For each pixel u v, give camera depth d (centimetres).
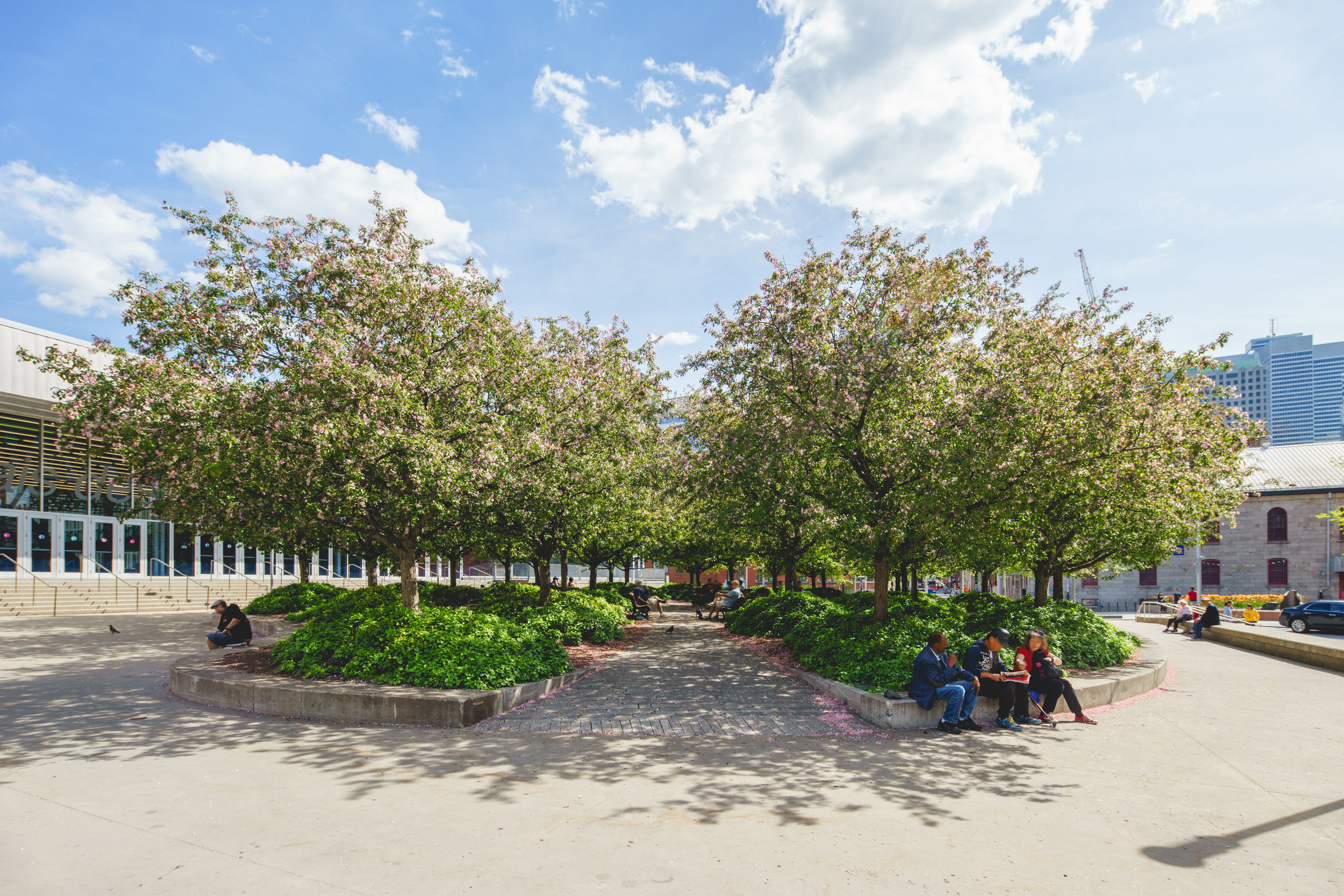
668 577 5772
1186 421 1095
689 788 594
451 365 1085
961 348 1157
